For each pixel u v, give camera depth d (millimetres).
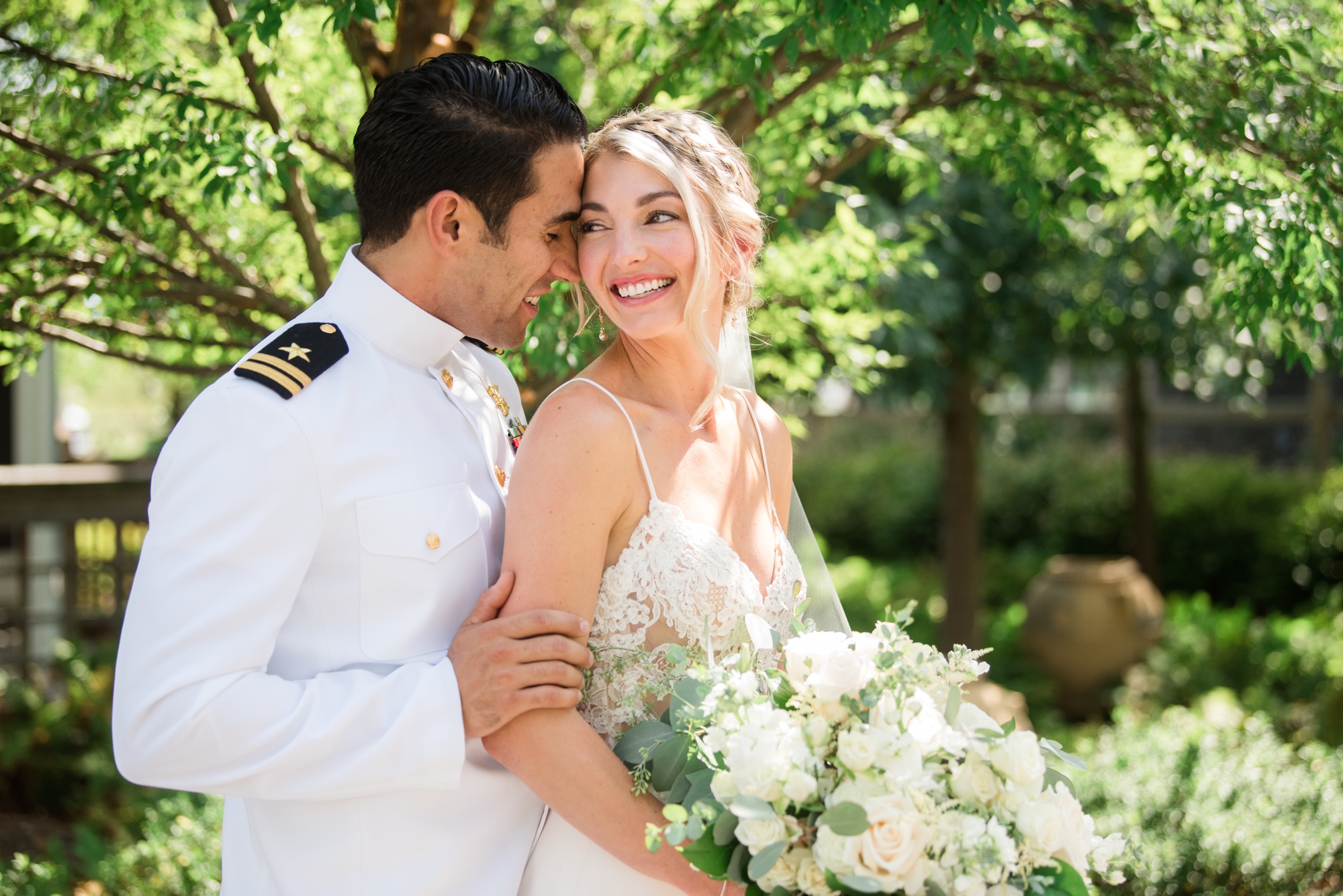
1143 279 5777
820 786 1271
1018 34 2582
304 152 2682
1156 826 3387
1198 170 2469
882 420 12695
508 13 3805
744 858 1297
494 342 1611
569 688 1372
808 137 3369
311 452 1360
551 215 1517
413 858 1422
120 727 1282
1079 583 6859
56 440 6816
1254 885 3111
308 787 1302
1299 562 8820
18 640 5949
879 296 4434
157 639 1274
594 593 1464
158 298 2717
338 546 1394
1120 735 4492
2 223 2527
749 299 1756
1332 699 5496
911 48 3119
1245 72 2516
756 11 2734
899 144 3150
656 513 1500
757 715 1309
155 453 8844
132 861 3133
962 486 6867
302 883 1409
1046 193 3064
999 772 1327
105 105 2270
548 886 1546
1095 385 8609
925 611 8156
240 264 2832
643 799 1411
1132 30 2691
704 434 1647
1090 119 2859
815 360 3369
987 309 5832
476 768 1482
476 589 1493
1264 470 10453
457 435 1549
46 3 2557
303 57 3006
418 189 1462
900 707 1306
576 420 1461
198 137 2152
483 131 1438
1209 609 8391
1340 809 3430
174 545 1295
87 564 5684
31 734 4566
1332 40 2541
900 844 1204
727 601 1521
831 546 11242
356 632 1405
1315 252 2289
